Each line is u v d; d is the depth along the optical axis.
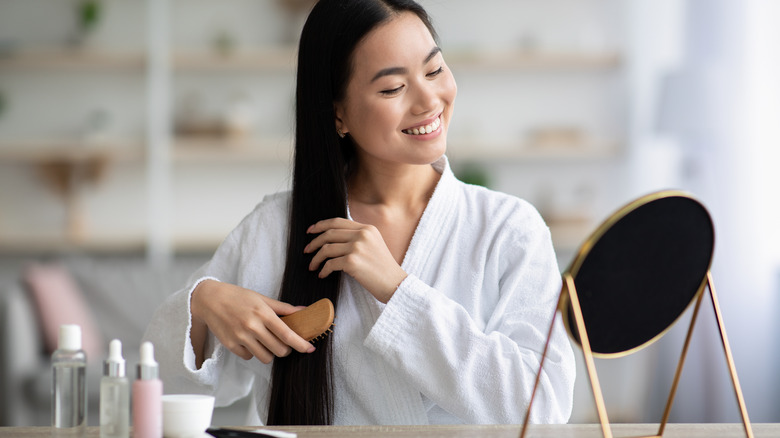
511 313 1.29
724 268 3.62
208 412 0.99
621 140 4.66
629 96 4.64
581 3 4.66
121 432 0.94
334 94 1.28
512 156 4.59
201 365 1.33
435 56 1.24
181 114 4.61
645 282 0.88
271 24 4.63
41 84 4.56
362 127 1.26
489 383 1.18
